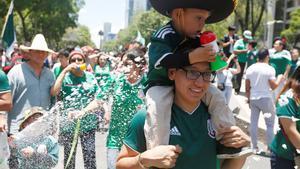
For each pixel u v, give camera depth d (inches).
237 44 591.5
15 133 198.7
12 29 523.2
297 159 163.0
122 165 98.7
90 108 207.6
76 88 215.5
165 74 99.9
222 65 96.2
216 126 100.6
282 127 161.9
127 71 199.2
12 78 216.2
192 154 97.4
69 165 208.8
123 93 198.7
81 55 238.4
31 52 217.6
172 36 99.4
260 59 324.5
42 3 1739.7
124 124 200.1
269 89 323.3
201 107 101.1
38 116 192.2
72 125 205.5
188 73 95.7
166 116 96.2
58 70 281.0
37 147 183.3
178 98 99.3
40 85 220.4
